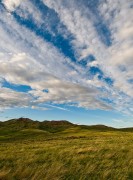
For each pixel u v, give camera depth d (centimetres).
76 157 1661
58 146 2667
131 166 1398
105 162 1519
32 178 1088
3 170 1249
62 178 1153
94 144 2836
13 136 9131
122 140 3503
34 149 2383
